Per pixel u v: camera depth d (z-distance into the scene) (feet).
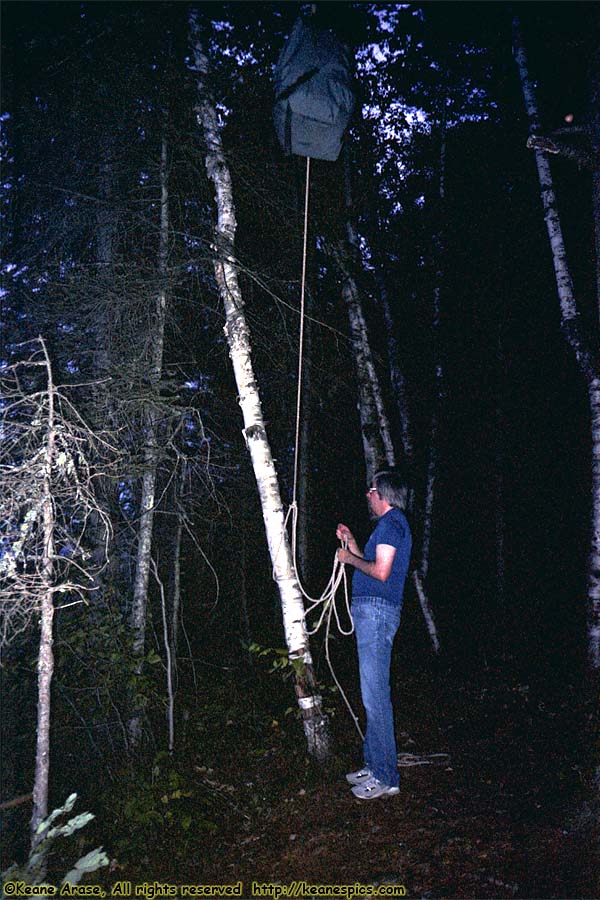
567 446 43.91
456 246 38.96
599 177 14.05
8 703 12.28
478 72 35.70
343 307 32.63
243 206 25.09
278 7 23.54
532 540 48.26
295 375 27.94
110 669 16.83
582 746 16.14
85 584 17.31
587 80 14.42
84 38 19.72
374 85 33.12
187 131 19.44
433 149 37.01
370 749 14.35
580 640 30.86
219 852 13.04
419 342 41.55
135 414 18.03
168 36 20.47
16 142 18.24
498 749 17.44
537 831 12.62
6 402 13.32
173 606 21.79
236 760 17.74
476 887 10.96
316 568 46.93
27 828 13.46
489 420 44.21
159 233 20.03
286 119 14.08
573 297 24.40
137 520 19.35
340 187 29.55
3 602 11.38
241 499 26.73
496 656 29.68
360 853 12.28
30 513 11.23
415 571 30.45
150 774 16.52
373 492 14.85
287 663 16.17
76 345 18.78
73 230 20.21
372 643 14.07
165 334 21.84
